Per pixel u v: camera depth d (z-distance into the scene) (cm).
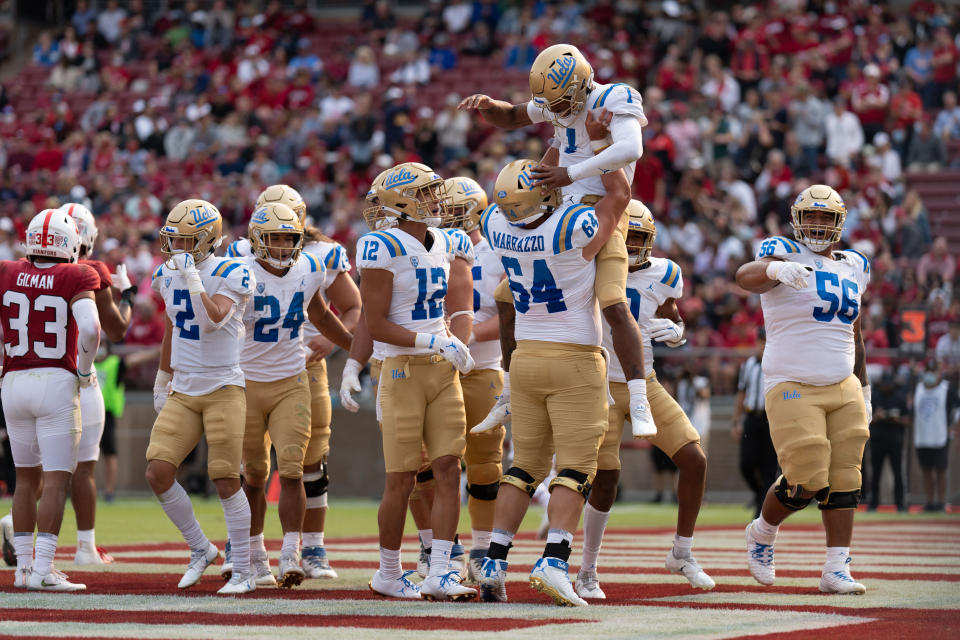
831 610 1866
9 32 10388
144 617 1722
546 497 3397
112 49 9875
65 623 1652
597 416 1897
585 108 1956
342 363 5981
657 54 8006
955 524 4322
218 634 1539
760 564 2270
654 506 5478
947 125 7406
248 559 2088
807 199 2184
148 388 6050
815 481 2147
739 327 5866
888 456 5262
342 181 7431
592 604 1916
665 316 2238
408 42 9106
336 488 5903
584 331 1895
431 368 2008
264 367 2209
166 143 8512
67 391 2202
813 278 2186
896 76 7650
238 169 8031
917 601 2011
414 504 2375
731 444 5600
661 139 7050
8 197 8375
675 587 2236
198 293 2025
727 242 6494
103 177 8050
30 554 2219
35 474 2238
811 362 2170
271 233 2155
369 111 7994
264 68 9056
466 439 2245
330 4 10375
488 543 2247
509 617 1733
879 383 5278
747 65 7719
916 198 6481
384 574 2033
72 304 2214
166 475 2072
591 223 1866
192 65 9288
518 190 1873
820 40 8025
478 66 8669
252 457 2230
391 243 2006
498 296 2038
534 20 8719
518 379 1923
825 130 7138
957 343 5462
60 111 8912
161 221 7606
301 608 1834
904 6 8738
